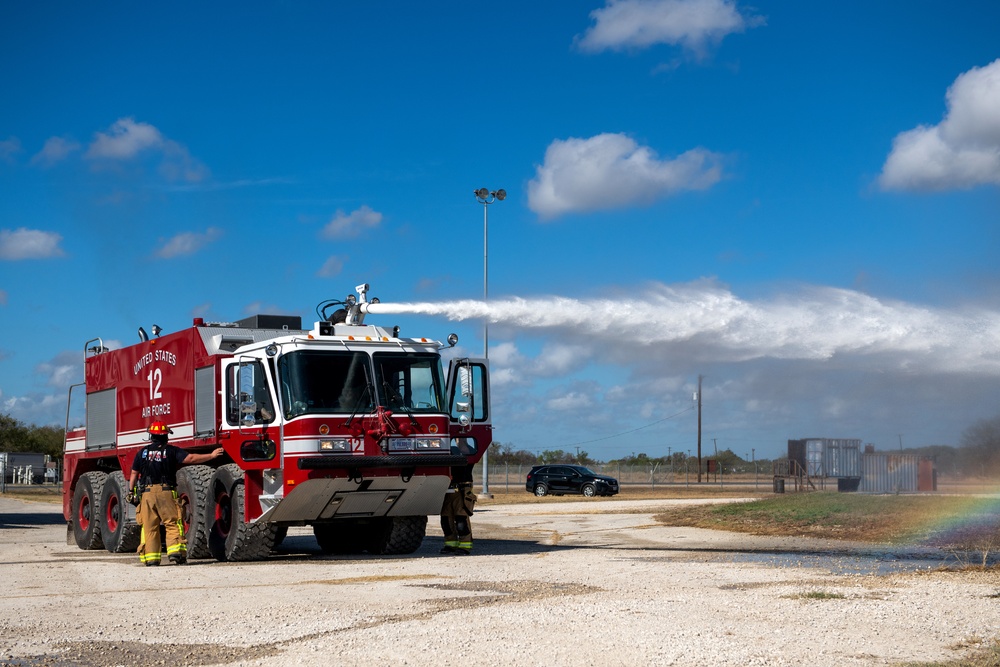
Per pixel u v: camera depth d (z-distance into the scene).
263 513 13.94
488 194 40.06
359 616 8.48
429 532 22.73
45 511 34.66
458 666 6.45
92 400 19.05
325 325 14.52
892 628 7.56
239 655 7.00
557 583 10.80
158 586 11.21
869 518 18.69
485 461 42.59
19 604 9.57
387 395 14.29
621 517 25.70
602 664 6.47
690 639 7.18
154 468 14.06
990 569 11.42
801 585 10.25
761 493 46.16
